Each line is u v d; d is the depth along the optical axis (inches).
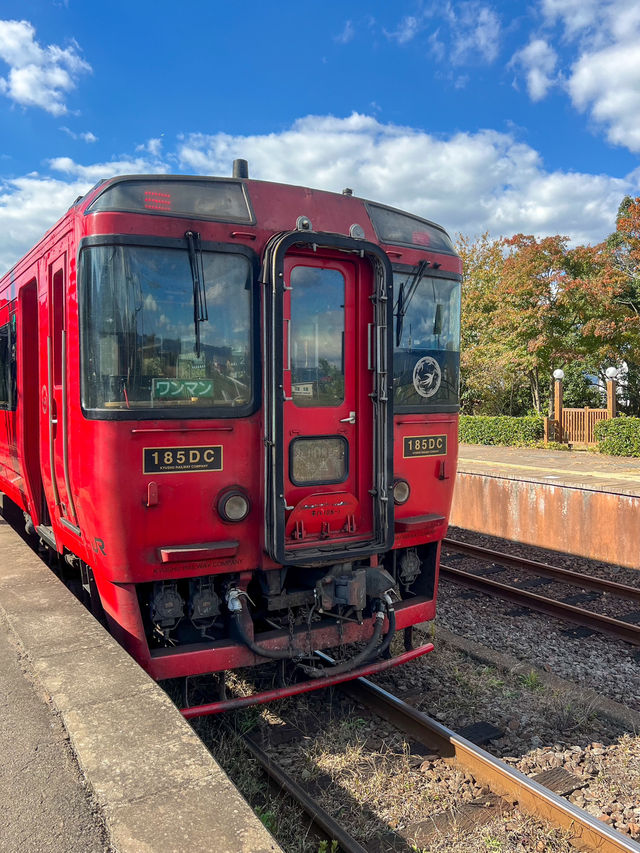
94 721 120.9
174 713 124.3
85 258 159.3
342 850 133.1
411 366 200.8
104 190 159.6
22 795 103.0
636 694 205.5
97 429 157.2
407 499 200.2
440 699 196.7
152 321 159.3
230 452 167.9
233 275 168.6
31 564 227.0
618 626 253.3
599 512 376.8
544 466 560.4
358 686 197.0
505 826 139.0
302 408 177.3
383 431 183.5
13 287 266.5
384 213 199.0
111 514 157.8
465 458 645.3
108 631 172.1
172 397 161.5
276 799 146.7
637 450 654.5
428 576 215.6
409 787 152.6
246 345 170.7
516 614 280.1
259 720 181.5
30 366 247.9
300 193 181.9
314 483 179.9
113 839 91.5
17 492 285.1
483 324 1019.3
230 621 173.3
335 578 179.6
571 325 893.2
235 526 169.6
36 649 152.3
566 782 154.8
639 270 872.3
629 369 1032.8
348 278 184.7
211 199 168.1
